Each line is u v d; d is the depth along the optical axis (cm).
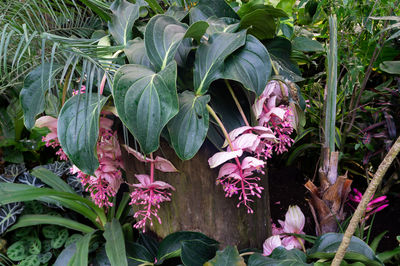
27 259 134
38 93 83
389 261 121
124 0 96
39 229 149
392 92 158
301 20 124
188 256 98
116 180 92
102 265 114
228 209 103
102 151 86
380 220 169
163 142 93
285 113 87
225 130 78
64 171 160
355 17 127
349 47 139
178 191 100
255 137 77
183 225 107
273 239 111
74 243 118
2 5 90
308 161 204
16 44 90
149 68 78
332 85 109
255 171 103
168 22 85
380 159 174
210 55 81
